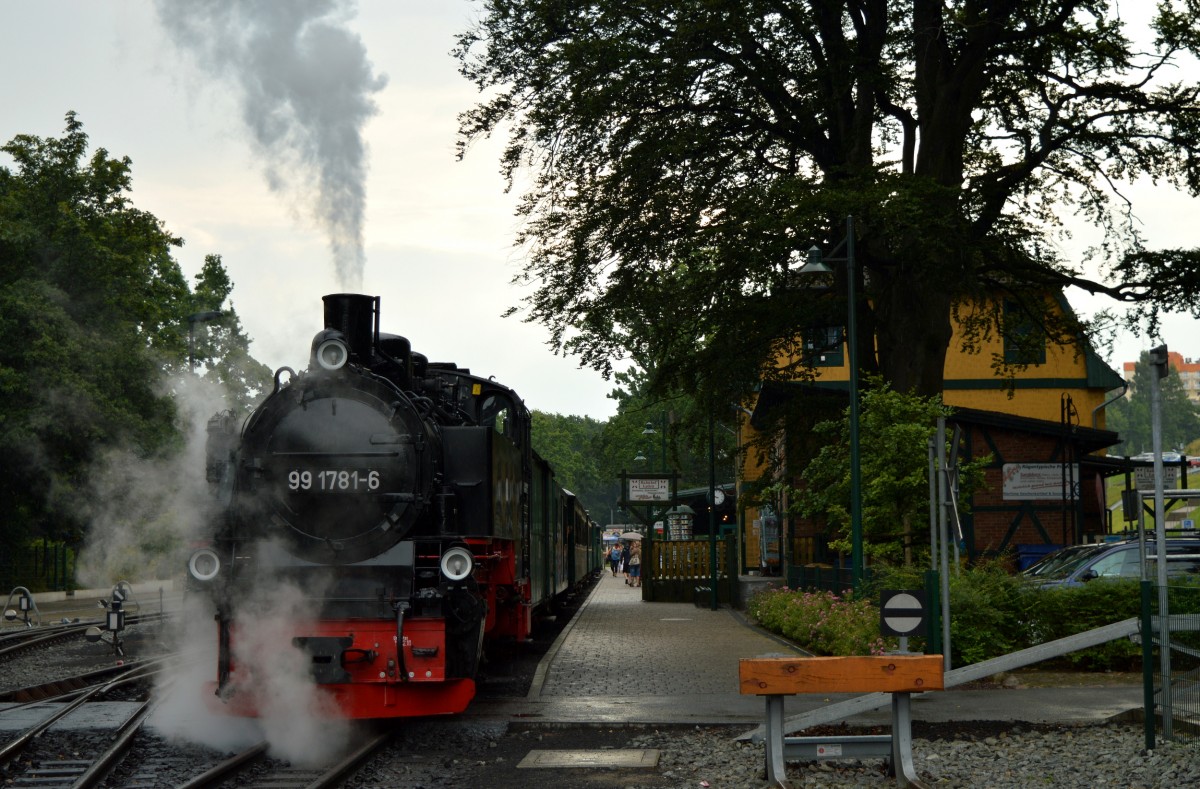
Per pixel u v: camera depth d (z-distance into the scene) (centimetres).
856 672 844
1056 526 2731
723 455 2864
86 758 962
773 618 2209
